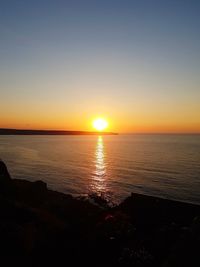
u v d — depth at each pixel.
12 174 70.94
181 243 9.88
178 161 103.38
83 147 185.75
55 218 16.19
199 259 8.60
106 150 159.62
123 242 13.14
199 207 18.59
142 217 17.72
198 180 65.69
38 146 183.88
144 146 199.38
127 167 88.06
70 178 68.25
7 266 9.50
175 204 19.28
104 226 15.34
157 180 66.06
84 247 12.19
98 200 28.55
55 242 12.30
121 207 19.73
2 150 141.50
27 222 13.76
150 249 12.27
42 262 10.46
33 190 24.58
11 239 11.03
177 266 8.67
